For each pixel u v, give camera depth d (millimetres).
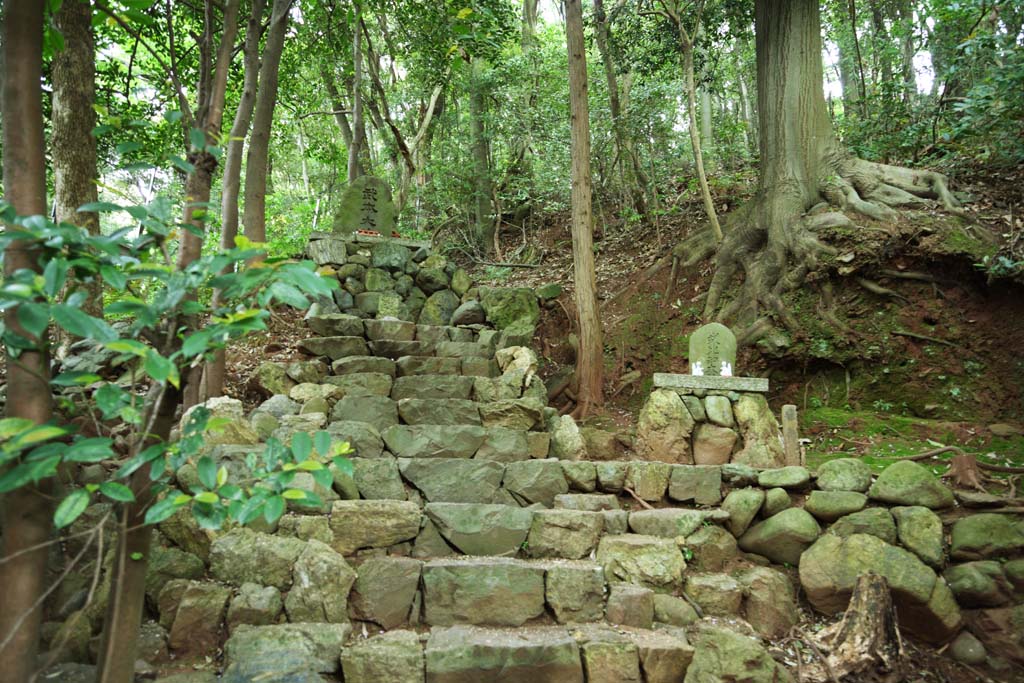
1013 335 4801
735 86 12172
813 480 3648
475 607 2996
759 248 6031
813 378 5305
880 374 5062
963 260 4988
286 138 10773
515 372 4781
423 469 3658
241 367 4980
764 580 3242
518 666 2688
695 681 2746
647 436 4156
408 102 11547
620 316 6383
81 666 2445
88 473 3240
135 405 1560
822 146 6102
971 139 6695
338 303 6004
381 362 4855
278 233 9406
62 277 1252
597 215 9164
